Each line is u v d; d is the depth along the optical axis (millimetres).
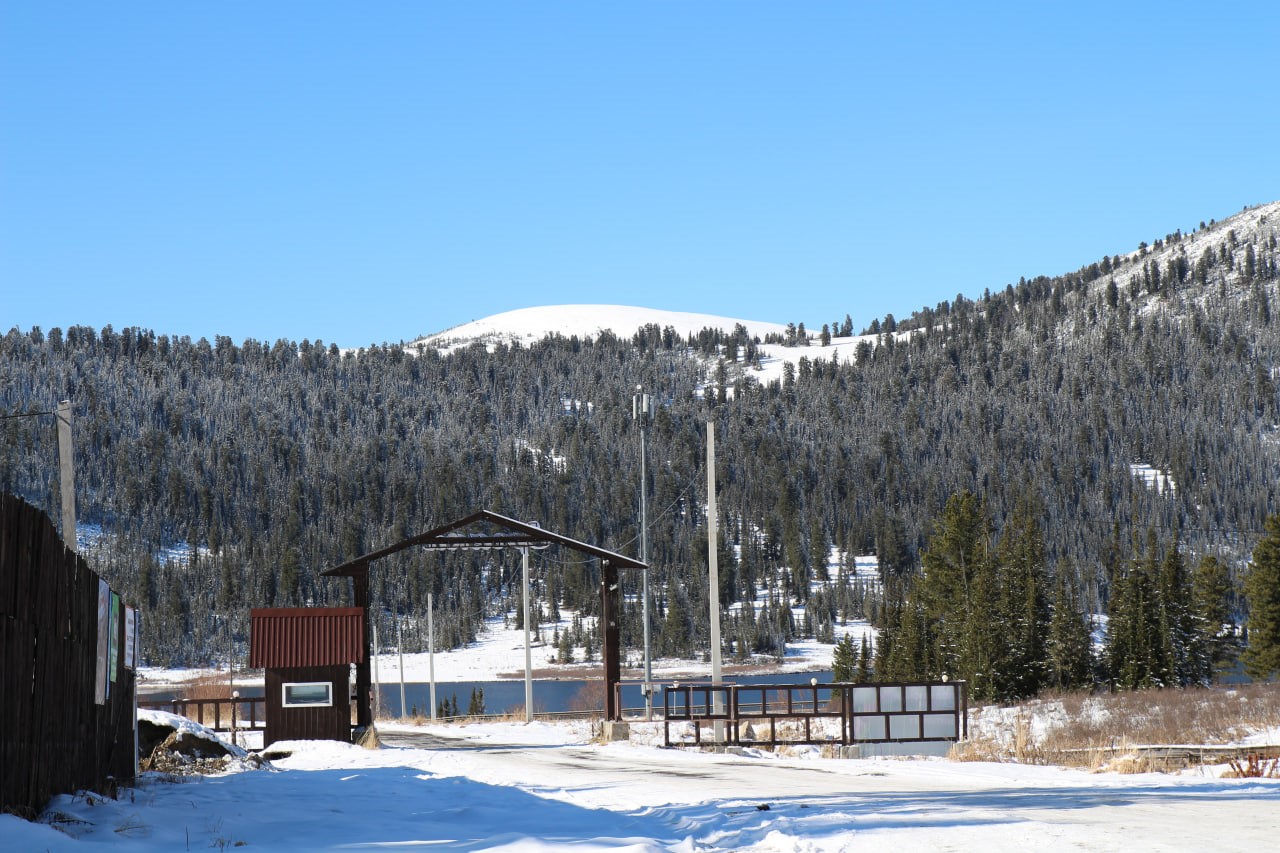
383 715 69875
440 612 198625
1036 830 10211
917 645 88125
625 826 12008
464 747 30781
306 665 30953
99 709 14242
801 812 12500
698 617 191375
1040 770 20719
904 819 11391
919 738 27078
